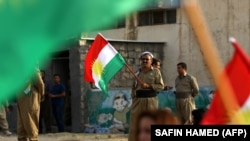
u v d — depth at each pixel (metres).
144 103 9.49
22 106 10.62
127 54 19.08
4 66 2.07
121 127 16.66
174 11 20.69
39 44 2.10
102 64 9.92
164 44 20.88
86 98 17.22
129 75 18.41
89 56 9.95
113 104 16.75
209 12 20.14
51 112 17.88
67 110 18.75
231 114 3.24
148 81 9.56
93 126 16.97
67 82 19.19
